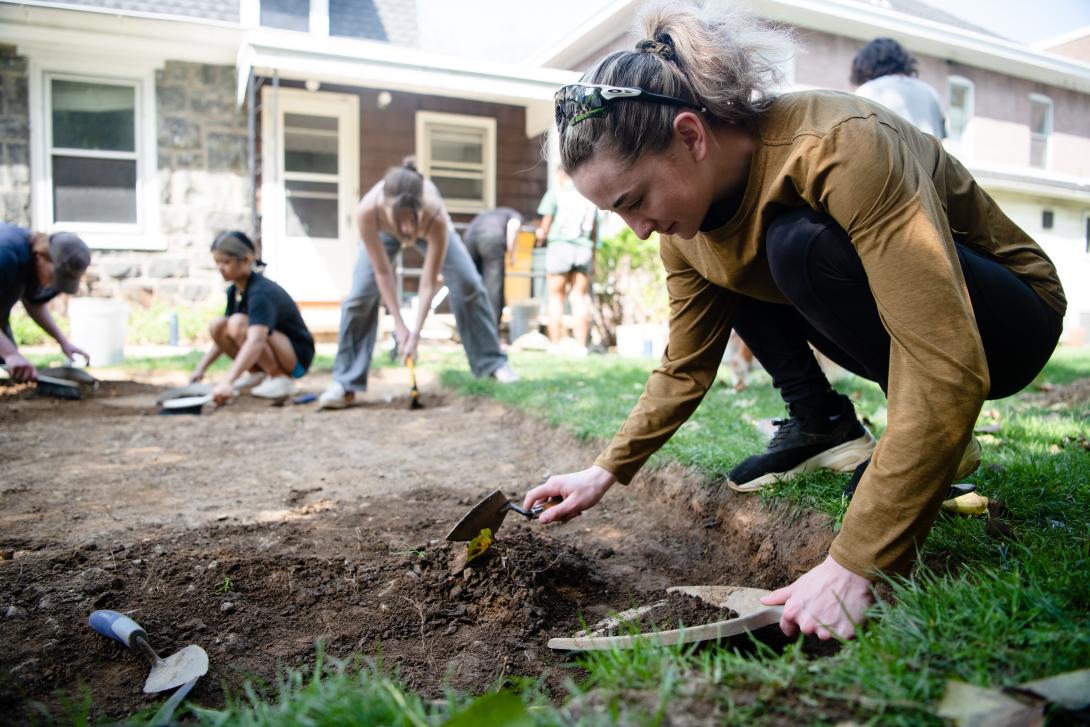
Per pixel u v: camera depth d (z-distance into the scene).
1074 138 14.81
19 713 1.52
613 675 1.28
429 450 4.00
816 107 1.57
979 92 13.38
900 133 1.57
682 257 2.04
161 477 3.40
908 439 1.41
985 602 1.38
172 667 1.66
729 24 1.62
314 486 3.26
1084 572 1.53
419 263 11.08
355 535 2.53
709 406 4.17
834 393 2.50
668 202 1.62
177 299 10.20
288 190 10.80
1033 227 12.39
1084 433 3.22
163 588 2.07
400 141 11.27
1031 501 2.21
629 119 1.53
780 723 1.08
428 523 2.66
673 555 2.51
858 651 1.27
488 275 8.06
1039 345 1.88
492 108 11.73
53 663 1.71
